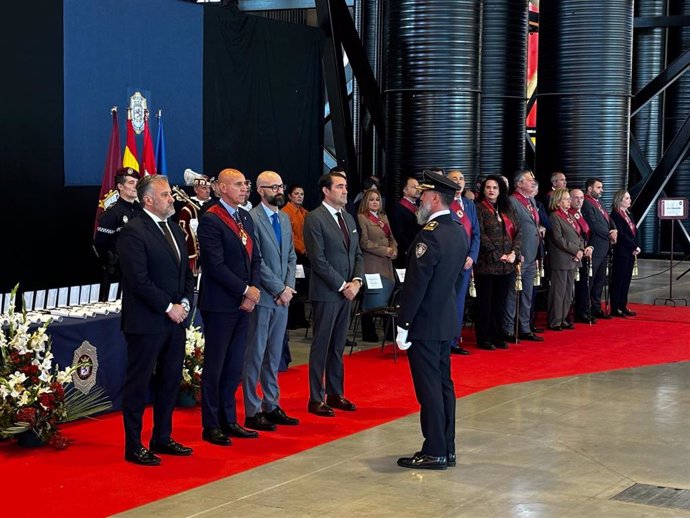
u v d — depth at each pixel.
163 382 6.75
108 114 10.91
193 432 7.46
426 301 6.45
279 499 5.84
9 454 6.79
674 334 12.46
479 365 10.26
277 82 13.36
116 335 7.96
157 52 11.52
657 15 21.75
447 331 6.46
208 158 12.35
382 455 6.85
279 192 7.58
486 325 11.20
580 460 6.75
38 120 10.14
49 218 10.31
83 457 6.71
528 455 6.87
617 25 15.16
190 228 9.52
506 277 11.27
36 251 10.20
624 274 13.91
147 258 6.54
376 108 14.19
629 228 13.91
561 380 9.54
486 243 11.05
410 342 6.46
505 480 6.27
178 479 6.23
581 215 13.05
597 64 15.14
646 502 5.84
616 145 15.34
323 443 7.16
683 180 23.22
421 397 6.51
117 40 10.98
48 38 10.20
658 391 9.06
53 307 7.98
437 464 6.48
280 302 7.51
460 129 12.88
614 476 6.38
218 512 5.59
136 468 6.46
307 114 13.99
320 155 14.38
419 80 12.84
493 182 11.11
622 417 8.02
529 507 5.73
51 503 5.72
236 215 7.22
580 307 13.41
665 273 20.38
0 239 9.84
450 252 6.43
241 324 7.23
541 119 15.68
